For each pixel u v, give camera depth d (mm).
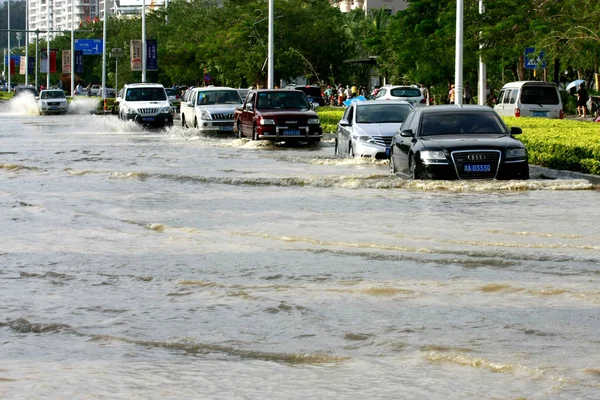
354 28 196750
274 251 26734
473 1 99750
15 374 15461
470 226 31016
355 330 17969
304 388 14562
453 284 22078
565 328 17906
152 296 21344
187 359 16297
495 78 132250
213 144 76312
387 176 47312
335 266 24406
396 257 25547
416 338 17297
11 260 26094
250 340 17422
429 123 46094
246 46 146000
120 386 14766
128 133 94375
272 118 73625
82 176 50625
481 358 15797
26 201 39688
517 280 22406
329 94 152000
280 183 45969
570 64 96375
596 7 93375
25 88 176500
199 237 29438
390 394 14195
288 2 147000
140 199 39969
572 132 58438
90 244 28594
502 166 43156
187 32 177625
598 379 14656
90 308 20297
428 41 103312
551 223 31547
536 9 97188
